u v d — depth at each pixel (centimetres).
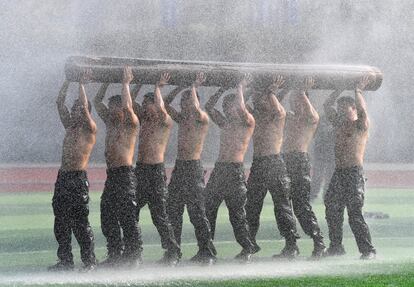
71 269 3281
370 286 3081
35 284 3002
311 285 3086
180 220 3575
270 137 3666
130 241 3350
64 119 3297
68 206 3262
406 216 5328
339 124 3766
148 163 3459
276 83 3659
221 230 4712
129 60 3425
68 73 3303
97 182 6781
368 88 3859
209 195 3616
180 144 3559
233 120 3603
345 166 3753
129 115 3328
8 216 5019
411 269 3447
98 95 3384
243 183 3594
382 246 4147
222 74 3569
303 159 3781
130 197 3338
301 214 3775
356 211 3741
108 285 3003
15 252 3797
